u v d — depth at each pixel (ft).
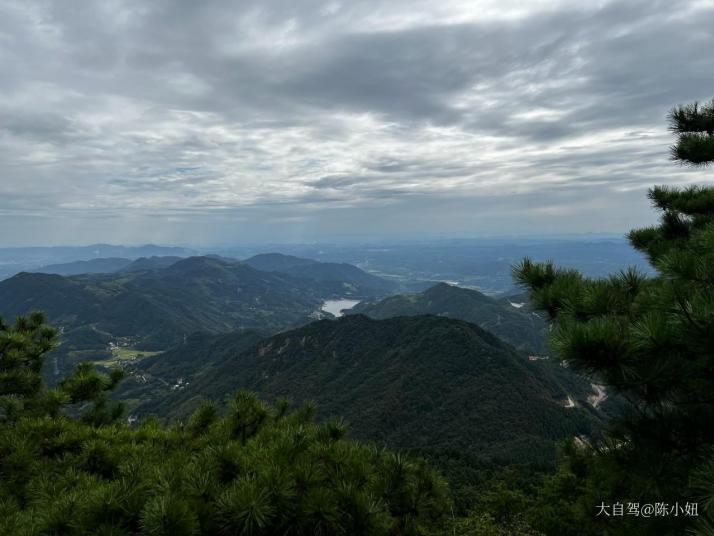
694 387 11.68
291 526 11.71
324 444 15.87
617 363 10.83
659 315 11.32
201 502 11.64
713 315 10.33
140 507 11.64
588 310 13.97
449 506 15.19
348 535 11.87
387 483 14.29
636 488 12.93
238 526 11.27
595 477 15.40
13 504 14.89
